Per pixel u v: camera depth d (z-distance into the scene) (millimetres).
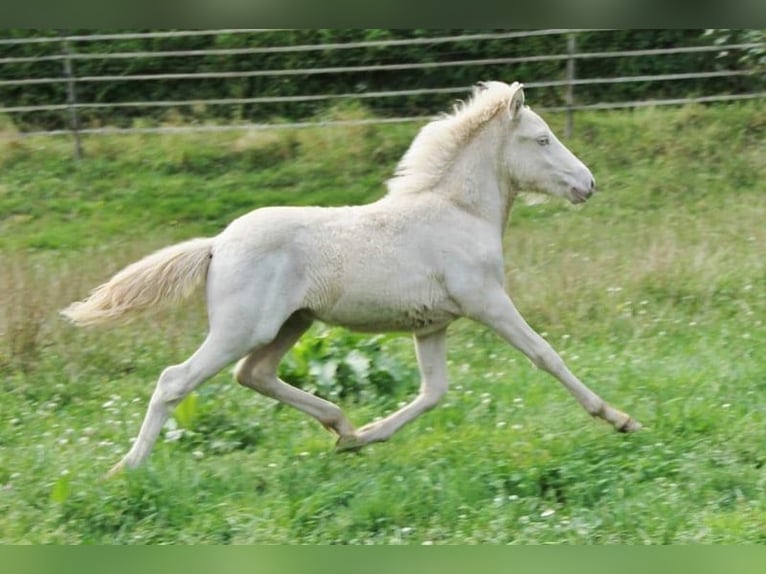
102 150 22328
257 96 25078
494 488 9672
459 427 11289
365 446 10750
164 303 10305
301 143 22219
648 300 14961
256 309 10031
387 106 24391
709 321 14414
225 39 24984
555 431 10828
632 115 22578
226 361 10094
